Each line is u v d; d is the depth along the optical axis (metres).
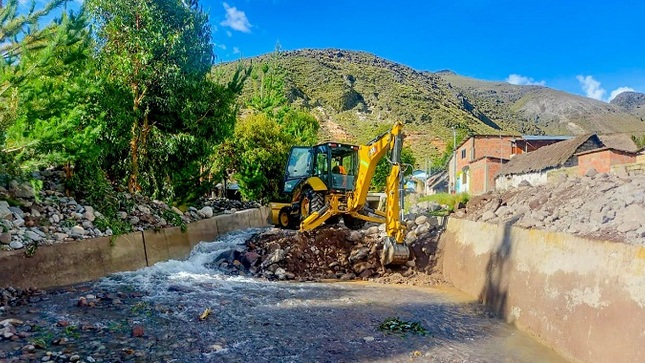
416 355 5.80
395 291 9.52
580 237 6.08
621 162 22.48
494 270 8.34
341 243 12.37
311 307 7.88
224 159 21.86
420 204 17.34
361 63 148.12
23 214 8.69
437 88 148.25
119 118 11.32
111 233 9.84
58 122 8.16
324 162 14.62
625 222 5.91
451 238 11.07
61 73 9.07
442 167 64.44
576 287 5.87
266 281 10.24
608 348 5.05
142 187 13.55
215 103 14.47
